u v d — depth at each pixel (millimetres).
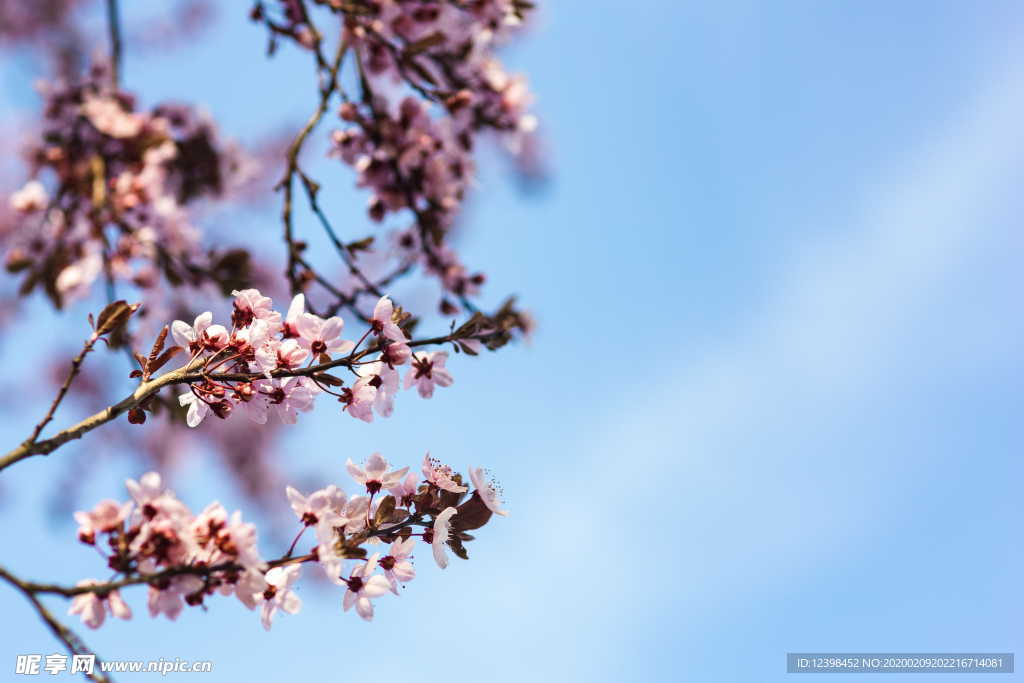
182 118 5445
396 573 2123
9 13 6352
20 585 1600
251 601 1804
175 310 5414
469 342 2545
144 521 1751
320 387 2264
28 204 4898
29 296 4938
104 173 5031
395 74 4984
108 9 5250
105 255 4957
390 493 2207
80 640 1595
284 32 4895
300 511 1996
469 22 5184
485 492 2227
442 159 4824
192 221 6039
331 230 4465
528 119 5289
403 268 4855
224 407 2229
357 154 4727
